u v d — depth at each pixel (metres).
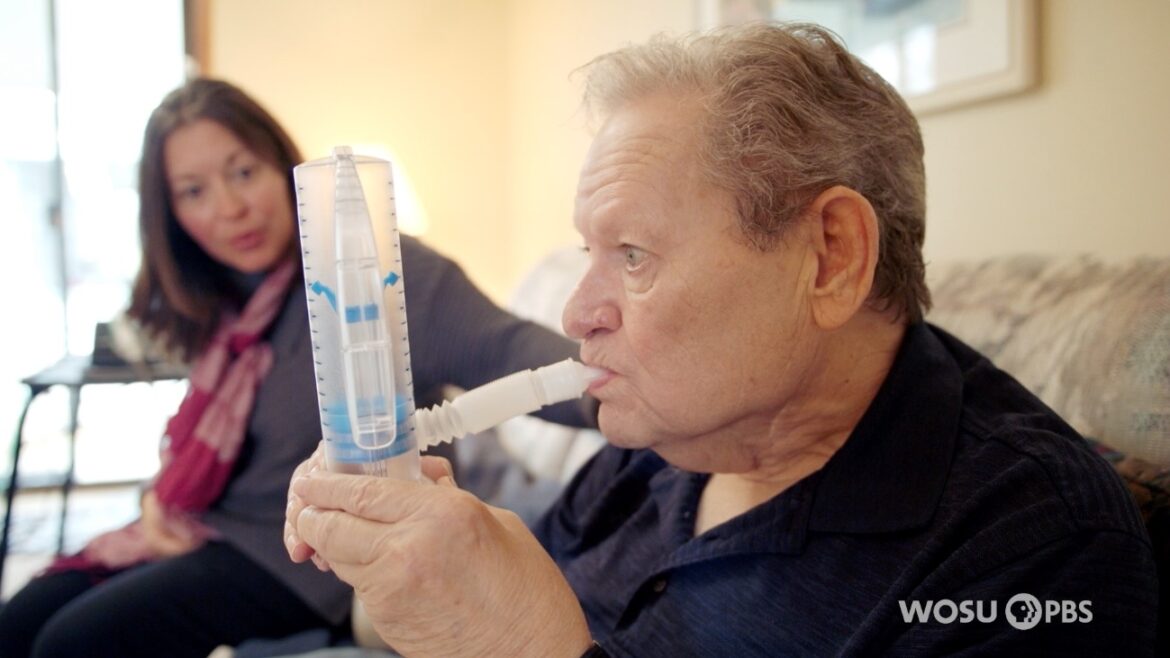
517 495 1.50
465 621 0.48
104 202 3.19
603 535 0.86
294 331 1.24
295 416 1.21
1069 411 0.76
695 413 0.58
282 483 1.21
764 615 0.59
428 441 0.61
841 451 0.61
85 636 1.10
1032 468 0.54
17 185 3.08
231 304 1.37
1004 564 0.50
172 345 1.43
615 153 0.58
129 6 3.09
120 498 3.00
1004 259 1.00
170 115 1.22
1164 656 0.56
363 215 0.50
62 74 3.07
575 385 0.62
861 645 0.51
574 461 1.51
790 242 0.57
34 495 3.00
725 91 0.57
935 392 0.62
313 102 3.11
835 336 0.63
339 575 0.51
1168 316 0.73
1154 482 0.63
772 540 0.60
